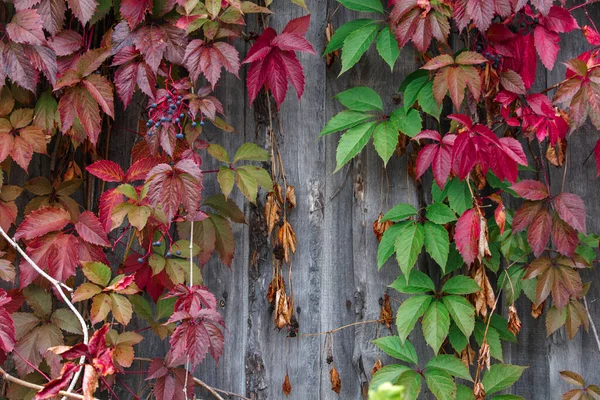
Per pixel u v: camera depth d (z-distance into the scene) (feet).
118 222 6.95
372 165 7.77
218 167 7.71
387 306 7.71
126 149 7.68
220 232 7.52
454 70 7.24
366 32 7.49
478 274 7.47
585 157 7.84
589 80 7.25
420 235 7.39
